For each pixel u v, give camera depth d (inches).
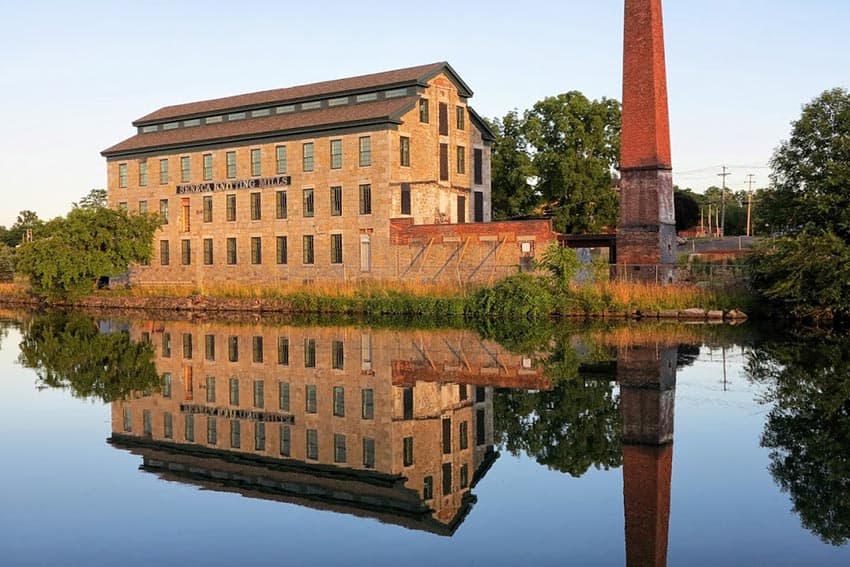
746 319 1621.6
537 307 1694.1
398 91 2288.4
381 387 824.3
